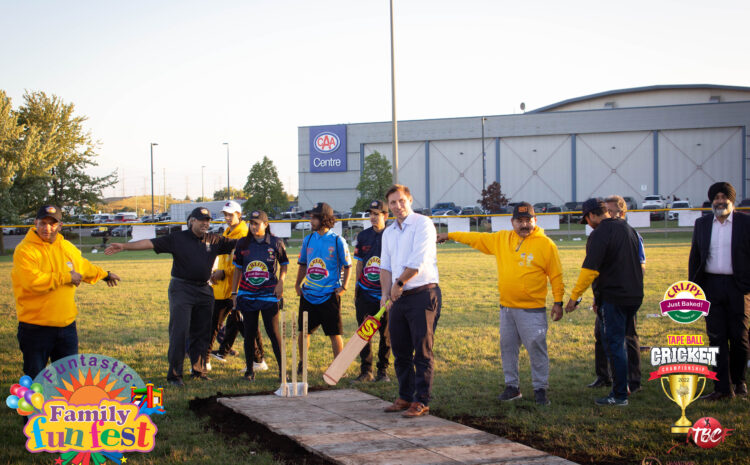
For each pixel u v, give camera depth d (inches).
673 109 2034.9
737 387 223.5
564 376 259.0
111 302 497.4
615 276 212.8
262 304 266.1
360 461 160.4
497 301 462.3
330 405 217.8
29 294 192.2
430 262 205.5
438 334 346.6
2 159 1280.8
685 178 2043.6
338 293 267.3
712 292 220.7
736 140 2006.6
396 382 258.8
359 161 2277.3
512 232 225.8
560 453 170.7
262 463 165.0
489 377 259.3
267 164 1892.2
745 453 168.1
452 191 2209.6
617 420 198.5
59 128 1445.6
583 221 224.7
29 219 1379.2
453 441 177.0
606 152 2090.3
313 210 265.9
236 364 299.4
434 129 2212.1
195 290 258.7
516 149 2154.3
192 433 193.2
